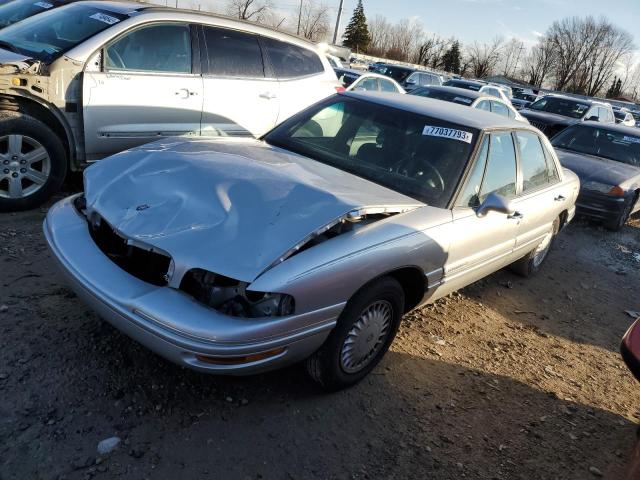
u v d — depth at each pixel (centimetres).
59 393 290
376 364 353
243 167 338
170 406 297
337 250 290
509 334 465
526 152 484
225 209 292
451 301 501
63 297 373
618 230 902
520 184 471
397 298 339
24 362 306
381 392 346
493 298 531
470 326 462
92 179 338
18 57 494
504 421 346
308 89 691
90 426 274
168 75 562
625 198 847
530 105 1756
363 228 316
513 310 516
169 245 273
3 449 252
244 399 313
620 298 612
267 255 271
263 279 262
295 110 679
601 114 1691
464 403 354
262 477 265
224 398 311
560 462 319
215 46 600
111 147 540
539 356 438
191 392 310
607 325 533
